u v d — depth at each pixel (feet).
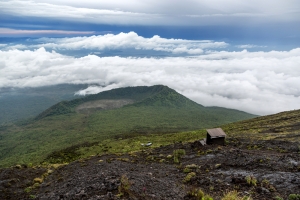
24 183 98.22
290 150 129.80
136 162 126.52
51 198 67.97
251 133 229.86
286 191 61.87
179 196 63.62
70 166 120.67
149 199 58.65
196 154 133.59
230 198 56.08
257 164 91.91
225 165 98.48
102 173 86.69
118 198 54.95
